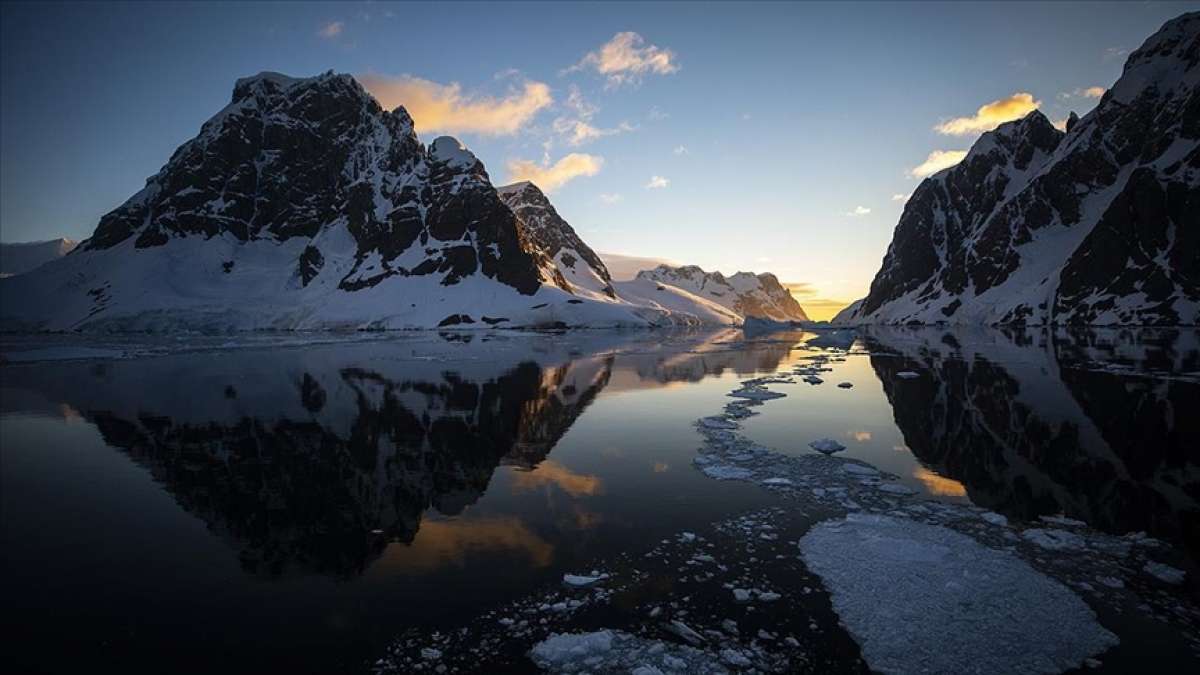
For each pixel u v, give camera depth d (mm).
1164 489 14195
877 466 16672
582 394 31641
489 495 14297
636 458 17781
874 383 34406
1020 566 9922
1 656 7613
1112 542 11070
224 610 8812
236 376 40719
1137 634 7934
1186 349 50719
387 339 97188
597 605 8844
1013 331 102438
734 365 48281
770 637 7949
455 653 7613
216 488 15148
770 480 15234
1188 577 9609
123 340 95625
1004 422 22203
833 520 12266
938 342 75438
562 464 17156
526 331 142375
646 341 92562
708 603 8883
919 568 9898
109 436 21500
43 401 29766
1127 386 29578
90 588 9602
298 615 8633
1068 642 7719
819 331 143875
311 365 49094
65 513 13375
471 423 23531
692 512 12914
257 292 166875
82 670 7293
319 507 13594
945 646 7676
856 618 8406
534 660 7453
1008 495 13969
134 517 13062
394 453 18641
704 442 19859
